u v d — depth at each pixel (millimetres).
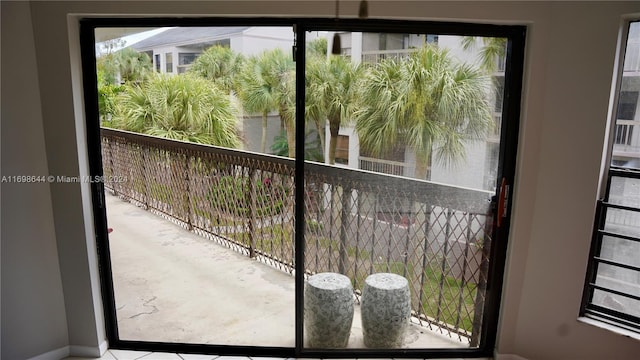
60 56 1989
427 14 1936
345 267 2361
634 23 1854
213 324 2689
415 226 2305
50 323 2242
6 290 2105
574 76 1930
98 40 2428
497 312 2307
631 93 1898
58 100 2029
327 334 2359
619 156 1962
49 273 2197
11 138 1994
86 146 2148
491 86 2113
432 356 2375
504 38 2064
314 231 2266
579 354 2113
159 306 2875
